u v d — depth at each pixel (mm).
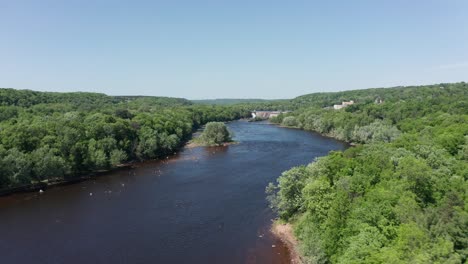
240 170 128625
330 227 53938
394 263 36719
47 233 76188
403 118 192125
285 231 73188
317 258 53312
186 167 139000
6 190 107812
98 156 133000
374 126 176250
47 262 63562
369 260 39594
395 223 47406
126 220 82938
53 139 125938
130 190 108375
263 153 161375
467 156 82812
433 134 112375
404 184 55531
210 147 186625
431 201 55750
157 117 196750
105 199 99750
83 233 75875
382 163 68000
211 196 99000
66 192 107875
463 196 53625
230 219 81812
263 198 95438
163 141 167750
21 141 118000
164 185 112625
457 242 43062
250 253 65750
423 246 39781
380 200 50906
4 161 107000
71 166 123625
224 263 62438
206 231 75688
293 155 153125
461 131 104938
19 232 76938
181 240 71750
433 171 62844
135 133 162875
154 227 78438
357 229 47625
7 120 158000
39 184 115250
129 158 152500
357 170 68250
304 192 67500
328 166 75000
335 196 60969
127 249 68188
